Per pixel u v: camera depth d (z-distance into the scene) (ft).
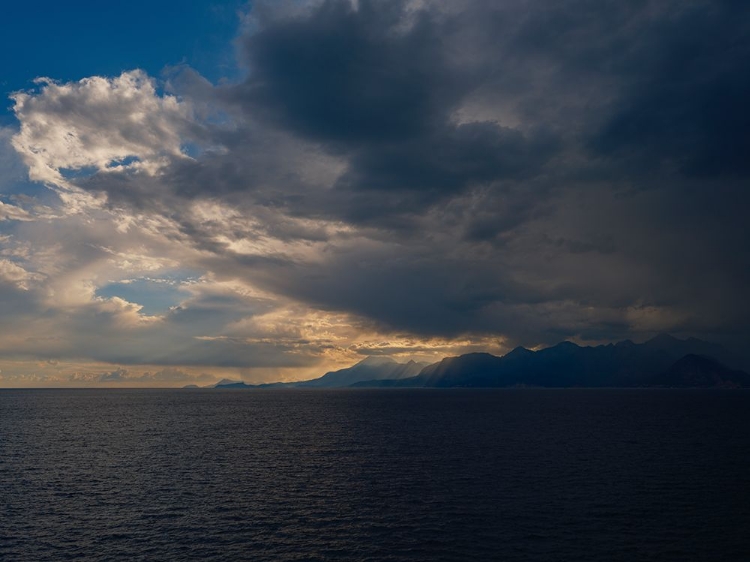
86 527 120.67
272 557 102.68
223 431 317.22
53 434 297.33
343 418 423.64
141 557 102.78
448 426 346.54
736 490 153.48
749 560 101.86
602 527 120.37
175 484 163.02
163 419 412.16
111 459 209.26
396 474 177.47
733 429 320.29
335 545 109.29
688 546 108.68
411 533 116.57
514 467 189.06
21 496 148.25
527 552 105.29
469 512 131.75
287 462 201.57
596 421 383.86
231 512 132.46
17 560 101.09
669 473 177.88
